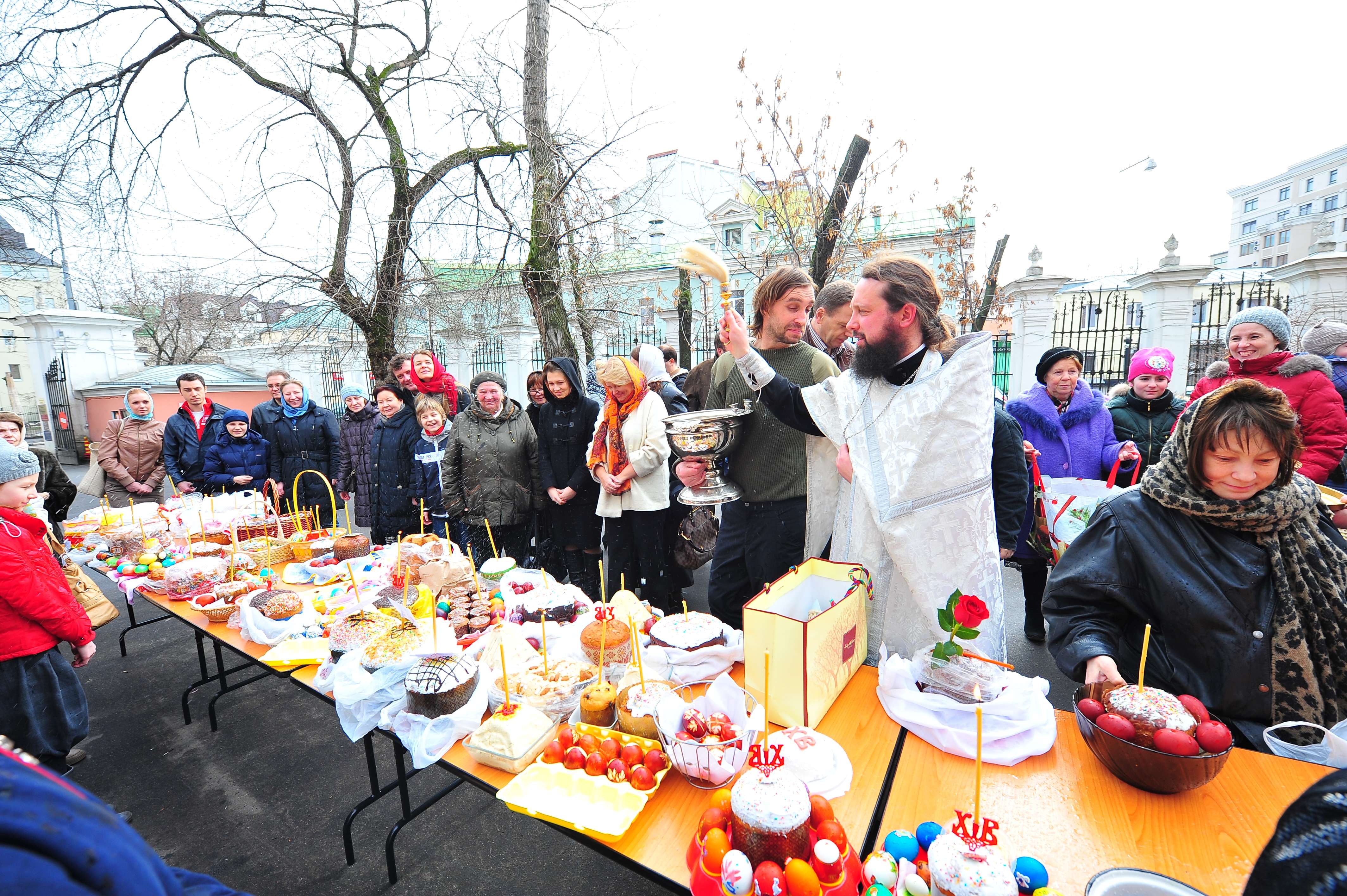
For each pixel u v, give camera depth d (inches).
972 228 304.5
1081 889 35.7
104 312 540.7
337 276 269.0
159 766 98.5
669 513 139.9
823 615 53.4
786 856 34.4
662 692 53.4
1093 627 53.1
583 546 148.3
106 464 193.2
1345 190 1918.1
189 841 82.4
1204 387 134.1
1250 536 50.2
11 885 15.1
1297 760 45.4
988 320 374.3
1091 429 126.3
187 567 97.2
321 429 195.9
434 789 91.8
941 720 50.4
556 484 147.9
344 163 267.6
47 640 82.5
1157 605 52.6
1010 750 47.4
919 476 61.9
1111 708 44.1
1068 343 361.1
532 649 69.0
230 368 612.4
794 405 77.7
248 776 95.7
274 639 78.8
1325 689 47.9
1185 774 39.6
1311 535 49.0
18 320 505.0
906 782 45.8
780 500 85.7
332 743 104.3
